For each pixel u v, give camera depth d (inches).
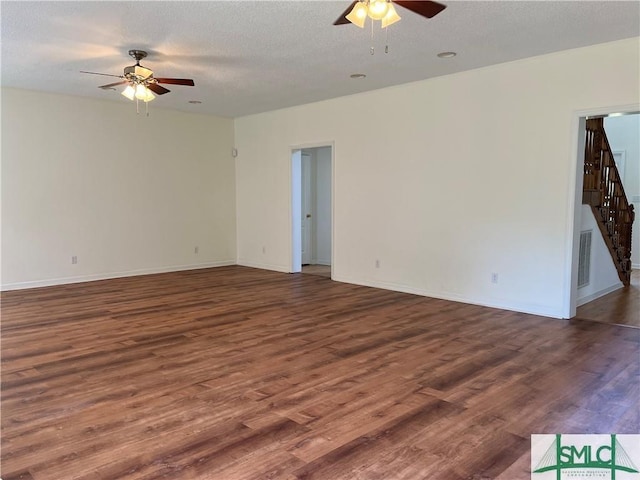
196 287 253.1
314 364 137.1
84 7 136.6
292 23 149.2
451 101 215.9
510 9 138.8
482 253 211.0
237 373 130.0
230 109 296.8
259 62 191.9
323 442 93.5
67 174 259.0
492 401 112.5
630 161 329.1
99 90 243.8
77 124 260.7
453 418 103.9
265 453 89.5
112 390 118.5
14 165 241.3
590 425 100.9
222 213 330.3
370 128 249.6
